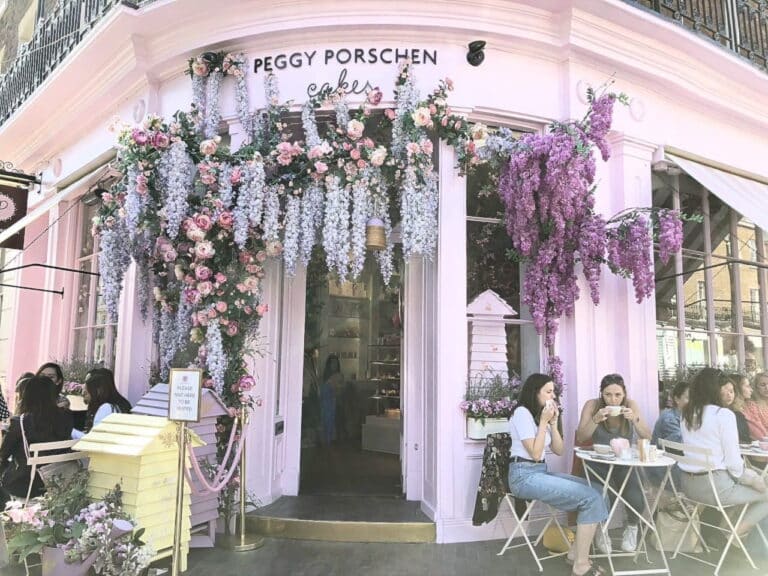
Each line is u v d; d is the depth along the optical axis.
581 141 4.32
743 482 4.08
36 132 8.06
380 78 4.79
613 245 4.75
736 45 6.69
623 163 5.36
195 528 4.36
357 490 5.50
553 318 4.79
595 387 4.97
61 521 3.58
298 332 5.54
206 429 4.42
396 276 6.70
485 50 4.93
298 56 4.88
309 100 4.71
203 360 4.55
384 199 4.70
